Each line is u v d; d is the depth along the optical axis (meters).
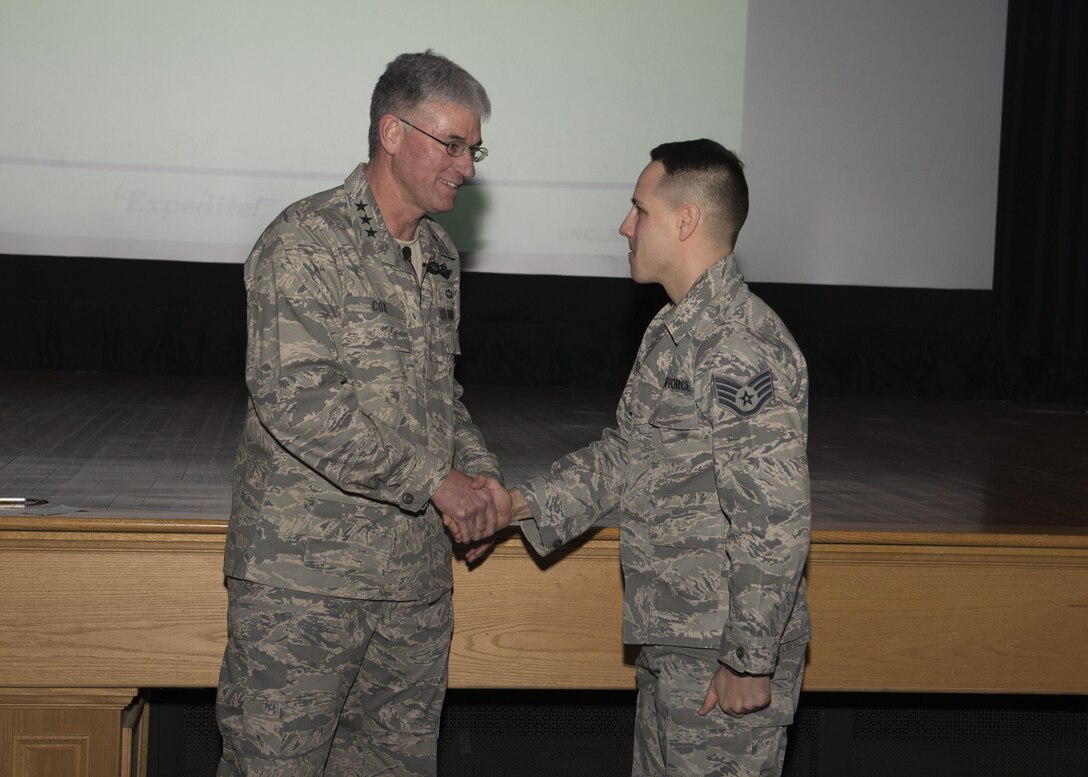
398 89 1.70
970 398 6.52
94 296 5.98
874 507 2.70
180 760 2.55
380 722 1.87
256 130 5.81
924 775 2.71
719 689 1.59
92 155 5.74
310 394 1.59
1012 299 6.49
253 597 1.68
